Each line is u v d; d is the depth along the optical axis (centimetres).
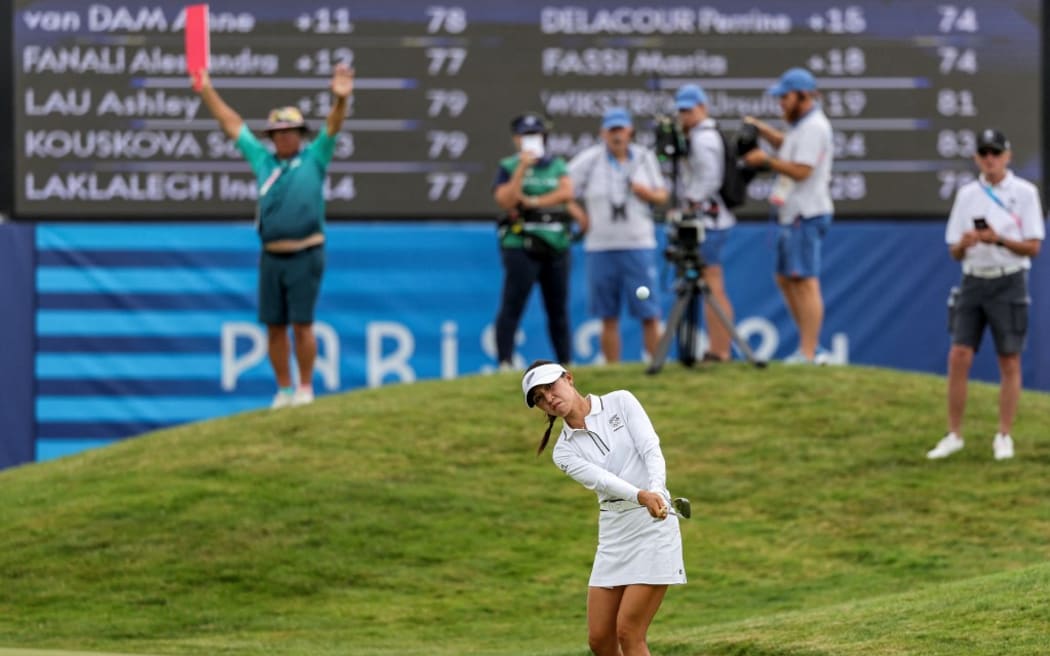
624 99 6097
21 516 4450
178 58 6056
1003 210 4338
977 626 3089
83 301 6041
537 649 3494
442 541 4250
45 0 6047
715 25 6091
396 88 6075
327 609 3897
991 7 6125
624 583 2762
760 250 6069
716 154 5044
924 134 6122
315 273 4919
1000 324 4441
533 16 6091
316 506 4394
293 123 4794
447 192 6091
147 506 4406
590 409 2794
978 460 4575
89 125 6056
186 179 6069
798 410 4906
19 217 6069
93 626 3756
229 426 5016
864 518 4338
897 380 5159
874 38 6109
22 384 6034
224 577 4056
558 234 5284
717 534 4300
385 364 6075
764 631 3288
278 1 6047
